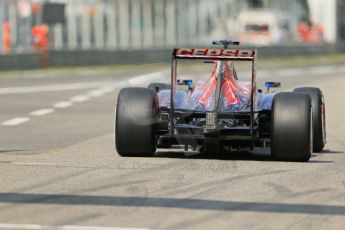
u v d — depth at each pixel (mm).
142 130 40219
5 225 26109
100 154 43688
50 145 48625
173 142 41156
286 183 34281
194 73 127812
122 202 29953
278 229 26188
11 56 127312
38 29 142625
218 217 27703
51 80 112625
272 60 174250
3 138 52375
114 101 82562
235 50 38406
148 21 177000
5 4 140500
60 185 33219
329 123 62812
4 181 34031
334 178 35781
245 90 41375
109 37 165125
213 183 33938
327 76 128000
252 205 29688
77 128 58500
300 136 39250
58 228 25781
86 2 159750
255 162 40188
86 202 29891
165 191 32094
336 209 29281
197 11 194375
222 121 40625
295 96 39812
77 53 140500
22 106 75750
